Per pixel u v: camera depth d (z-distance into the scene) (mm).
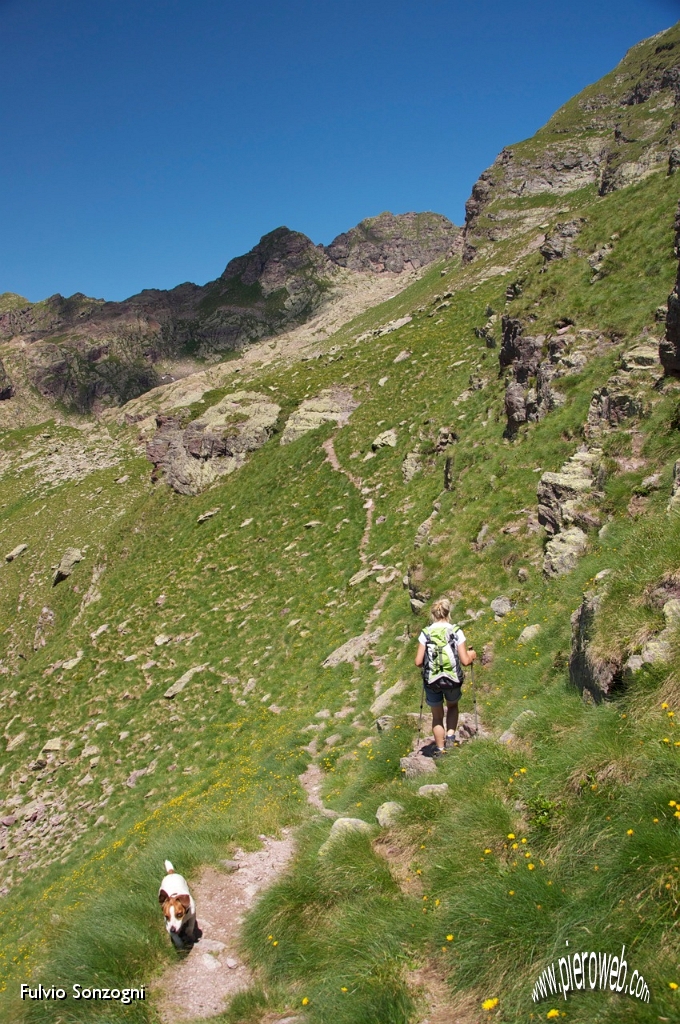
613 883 4496
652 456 16031
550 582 15102
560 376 25578
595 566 12680
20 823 27078
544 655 10875
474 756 7641
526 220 128250
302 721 19172
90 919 6711
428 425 43688
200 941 6430
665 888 4234
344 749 14430
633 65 166750
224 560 43219
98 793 26172
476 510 22578
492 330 52438
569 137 147625
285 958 5762
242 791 14680
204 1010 5504
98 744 29766
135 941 6242
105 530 72062
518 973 4391
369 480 43000
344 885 6273
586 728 6535
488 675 11875
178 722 27875
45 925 8070
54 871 21906
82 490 92625
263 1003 5340
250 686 27562
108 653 38625
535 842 5570
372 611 26984
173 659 34281
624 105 153875
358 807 8445
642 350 20688
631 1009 3611
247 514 48594
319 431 54938
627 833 4695
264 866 7965
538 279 36906
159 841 9227
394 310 155875
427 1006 4586
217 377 170375
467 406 40625
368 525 37469
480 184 150125
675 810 4656
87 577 58938
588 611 8117
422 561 22219
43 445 139125
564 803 5691
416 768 9203
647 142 92312
